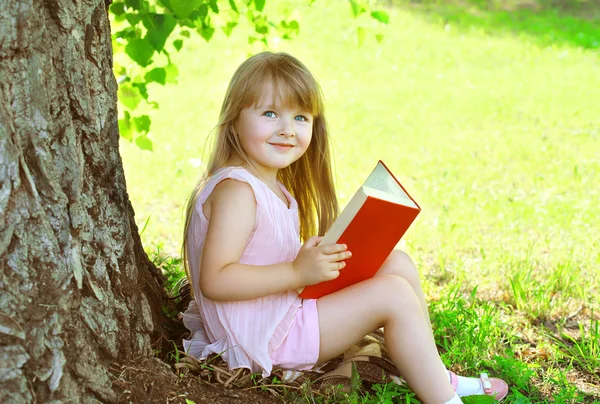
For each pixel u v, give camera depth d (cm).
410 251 463
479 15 1347
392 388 277
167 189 586
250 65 279
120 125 399
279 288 260
